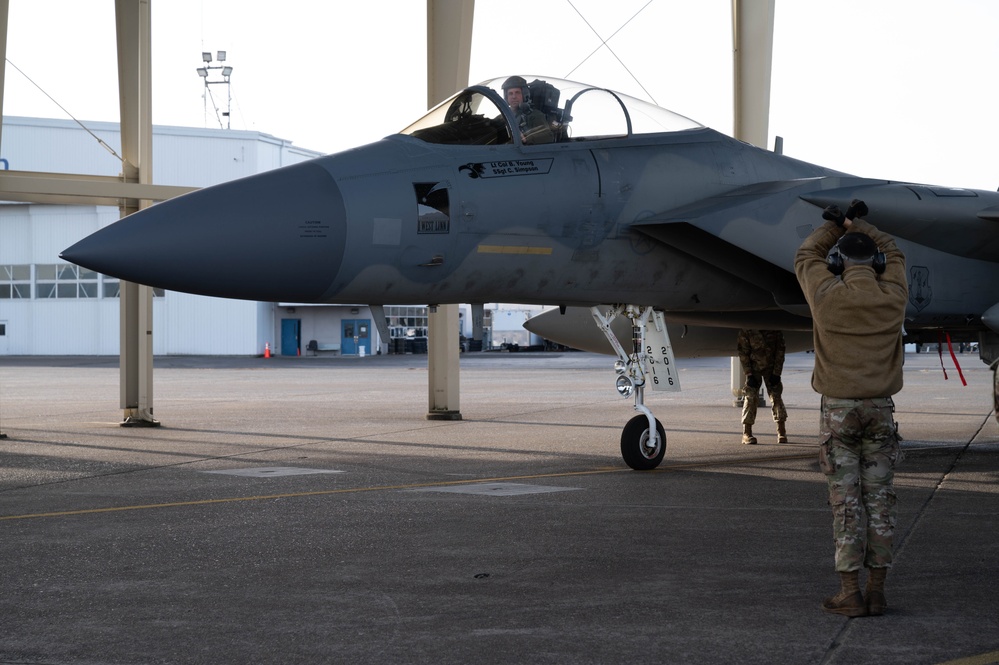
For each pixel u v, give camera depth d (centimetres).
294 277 761
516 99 894
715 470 966
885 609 443
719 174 958
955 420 1559
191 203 753
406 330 6419
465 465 1027
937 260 1030
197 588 495
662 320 984
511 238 834
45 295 5759
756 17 1734
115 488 872
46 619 441
